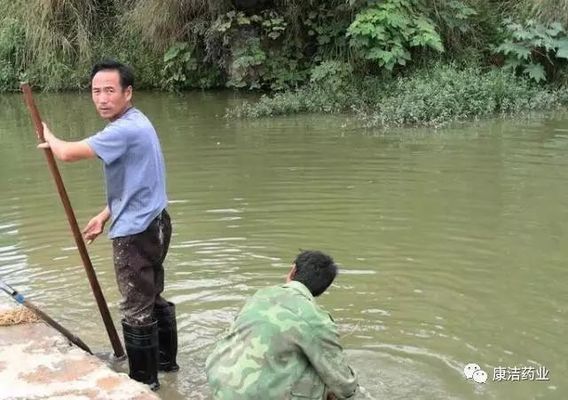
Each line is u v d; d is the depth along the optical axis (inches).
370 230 254.5
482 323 185.9
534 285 207.6
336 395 122.7
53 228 269.0
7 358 148.7
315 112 491.2
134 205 154.9
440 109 444.1
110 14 650.2
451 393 153.7
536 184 301.1
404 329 183.3
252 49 567.8
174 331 168.2
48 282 219.5
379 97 496.4
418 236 247.4
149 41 621.0
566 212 266.1
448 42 538.0
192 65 602.9
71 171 351.9
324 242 244.4
